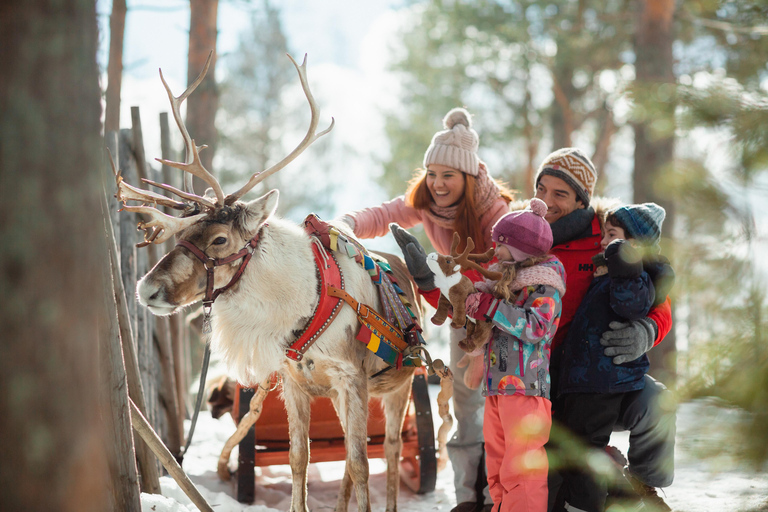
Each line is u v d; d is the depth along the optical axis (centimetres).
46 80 171
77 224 178
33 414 168
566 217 348
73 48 177
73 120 177
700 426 177
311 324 329
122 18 852
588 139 1922
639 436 320
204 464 513
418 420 457
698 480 398
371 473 518
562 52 1614
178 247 314
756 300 175
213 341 341
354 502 443
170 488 386
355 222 423
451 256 319
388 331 349
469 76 1852
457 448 385
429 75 1875
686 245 183
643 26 1002
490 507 380
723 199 178
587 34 1605
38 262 168
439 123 1900
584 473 309
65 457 173
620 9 1548
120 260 479
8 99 167
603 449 321
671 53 990
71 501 175
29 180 168
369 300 359
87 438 180
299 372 346
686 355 183
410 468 498
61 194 174
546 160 365
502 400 312
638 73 1002
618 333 309
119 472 248
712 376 178
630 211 325
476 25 1662
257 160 2984
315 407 454
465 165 392
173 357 549
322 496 466
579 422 318
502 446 318
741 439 172
